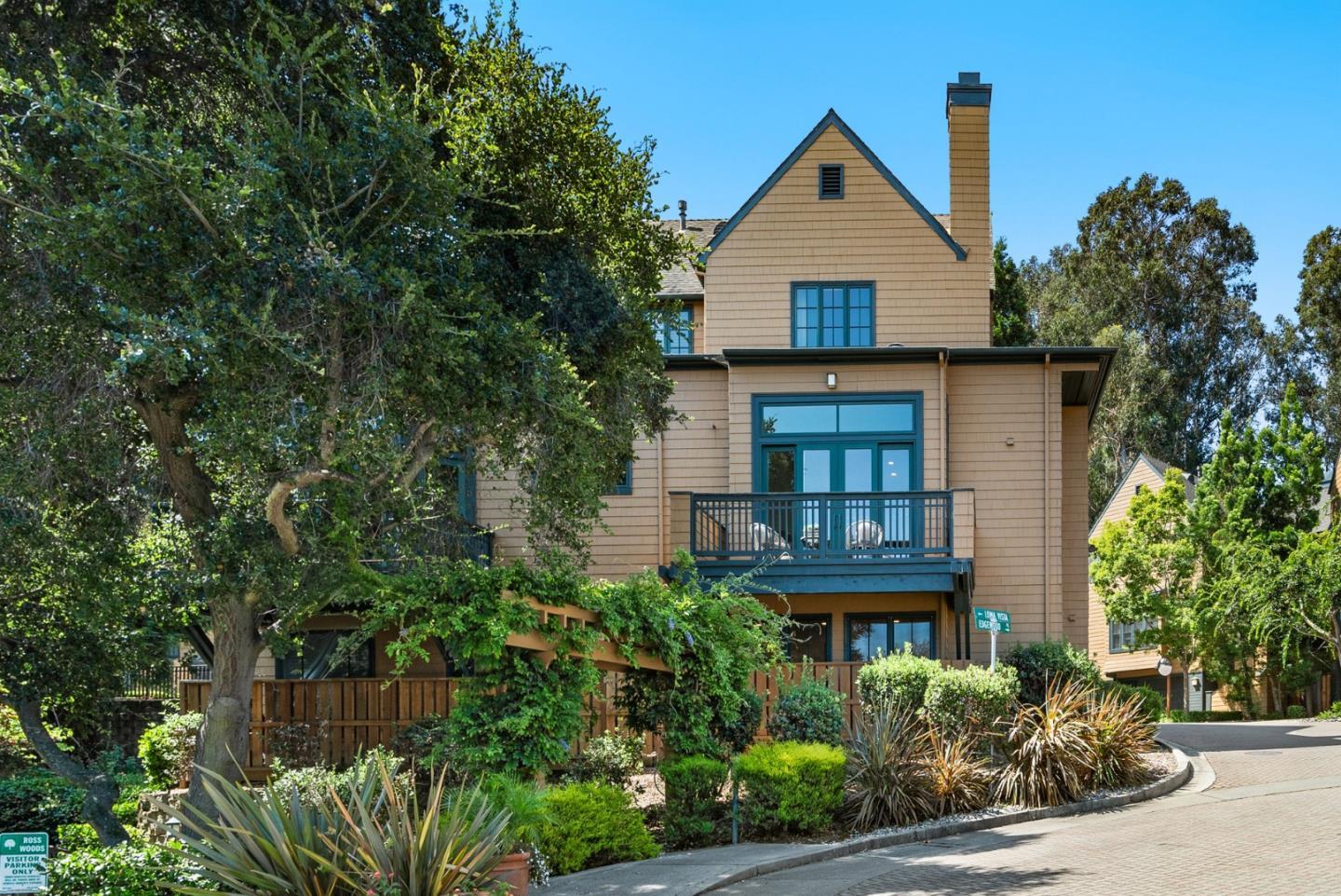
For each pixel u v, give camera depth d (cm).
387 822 785
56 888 845
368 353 1137
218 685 1358
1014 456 2278
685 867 1145
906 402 2277
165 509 1366
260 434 1097
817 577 2106
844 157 2498
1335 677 3319
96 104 1019
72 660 1478
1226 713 3391
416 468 1298
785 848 1254
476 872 773
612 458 1578
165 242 1027
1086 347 2247
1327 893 941
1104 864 1099
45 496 1156
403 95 1249
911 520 2120
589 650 1220
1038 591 2239
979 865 1136
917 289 2453
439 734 1571
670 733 1365
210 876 787
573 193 1395
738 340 2461
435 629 1127
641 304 1530
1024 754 1523
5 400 1088
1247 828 1266
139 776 1944
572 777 1430
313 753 1712
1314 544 3078
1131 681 4209
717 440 2358
